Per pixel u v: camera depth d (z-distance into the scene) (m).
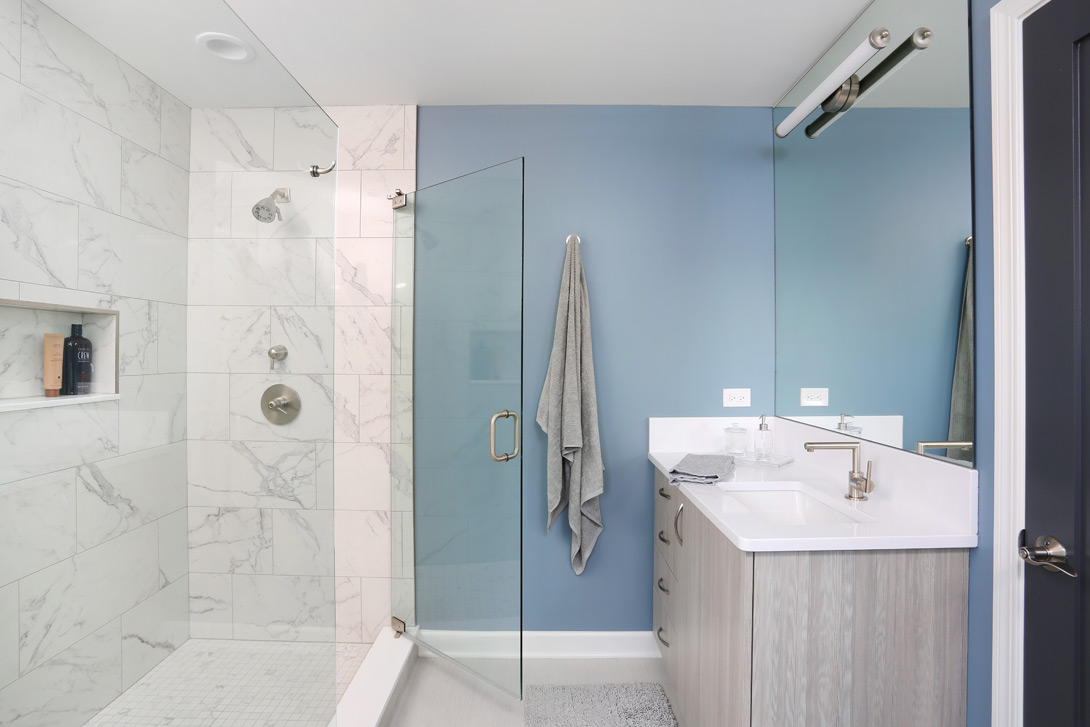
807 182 2.03
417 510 2.17
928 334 1.39
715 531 1.44
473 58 1.92
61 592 0.72
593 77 2.05
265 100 1.13
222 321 1.02
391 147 2.27
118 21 0.80
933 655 1.25
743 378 2.29
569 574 2.28
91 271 0.76
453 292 2.02
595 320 2.27
